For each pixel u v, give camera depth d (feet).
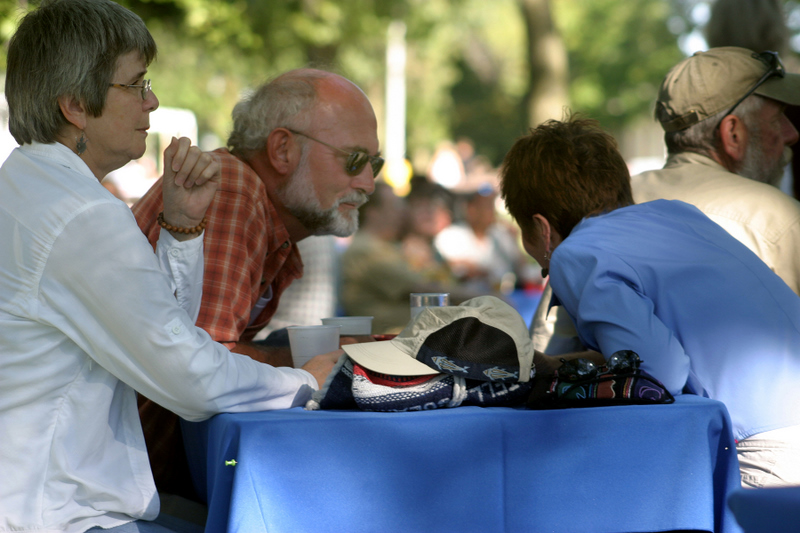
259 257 20.75
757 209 21.15
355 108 22.59
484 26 265.34
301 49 106.22
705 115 22.93
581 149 19.38
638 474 15.12
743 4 26.55
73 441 14.74
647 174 23.81
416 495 14.40
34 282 14.37
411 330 16.97
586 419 14.97
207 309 19.19
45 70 15.15
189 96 105.29
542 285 71.31
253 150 22.41
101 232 14.23
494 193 68.90
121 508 15.19
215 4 85.87
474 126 296.92
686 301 17.42
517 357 16.34
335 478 14.12
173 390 14.74
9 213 14.74
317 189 22.39
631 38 247.50
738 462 16.61
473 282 62.49
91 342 14.53
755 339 17.33
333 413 15.20
